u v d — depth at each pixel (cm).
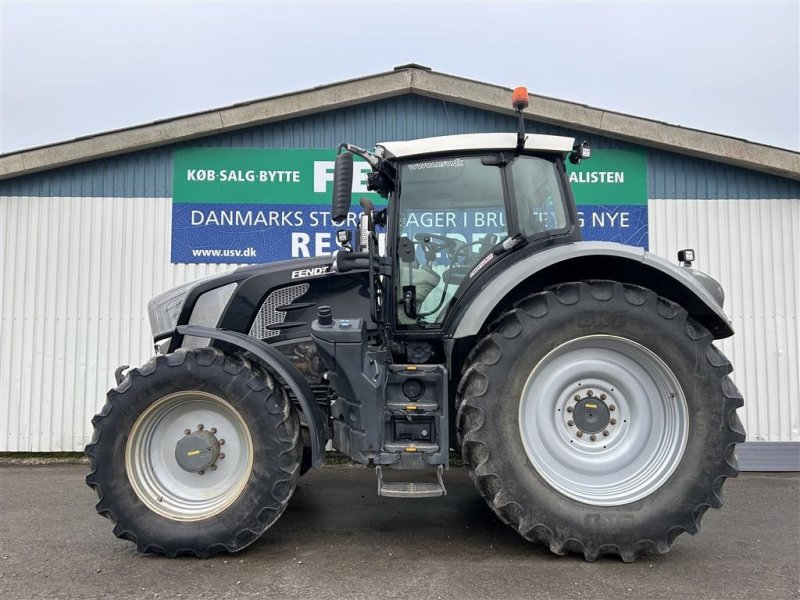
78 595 248
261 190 583
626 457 295
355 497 424
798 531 346
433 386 310
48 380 570
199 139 584
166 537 286
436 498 420
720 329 330
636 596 247
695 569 279
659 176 580
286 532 335
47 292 575
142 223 581
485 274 327
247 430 295
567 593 250
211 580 263
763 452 541
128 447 296
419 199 339
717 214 575
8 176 574
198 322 357
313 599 243
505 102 565
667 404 294
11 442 566
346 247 374
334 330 297
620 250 296
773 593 252
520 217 336
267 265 367
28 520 364
